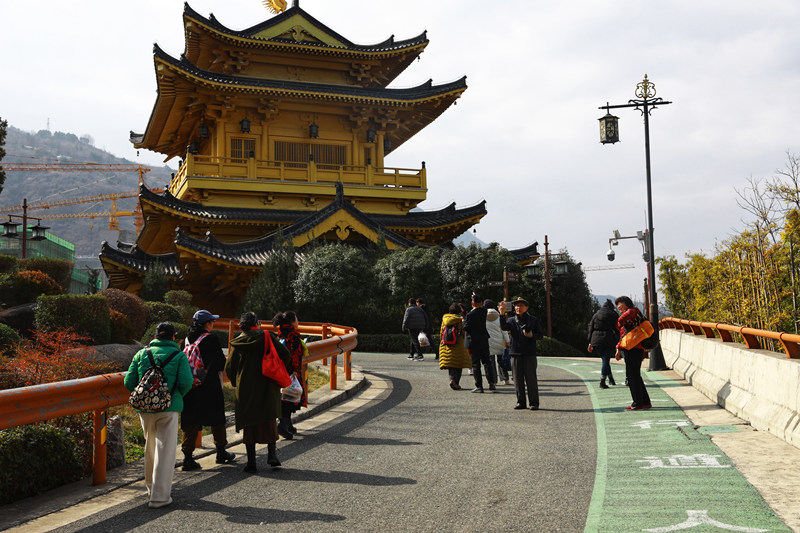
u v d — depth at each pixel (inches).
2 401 231.8
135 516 240.7
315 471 303.0
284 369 311.7
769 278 894.4
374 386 627.8
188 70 1518.2
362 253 1326.3
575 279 1545.3
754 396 374.9
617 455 311.0
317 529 217.9
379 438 376.8
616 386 580.7
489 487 263.9
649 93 714.2
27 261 734.5
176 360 264.4
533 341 470.3
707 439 332.2
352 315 1243.8
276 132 1726.1
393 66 1868.8
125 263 1454.2
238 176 1624.0
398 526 218.4
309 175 1678.2
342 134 1785.2
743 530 198.1
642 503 231.6
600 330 581.0
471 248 1256.8
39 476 280.8
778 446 305.1
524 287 1428.4
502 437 367.9
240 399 308.3
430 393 569.3
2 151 966.4
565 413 445.1
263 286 1227.9
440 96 1733.5
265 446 370.3
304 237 1416.1
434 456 324.8
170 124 1819.6
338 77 1830.7
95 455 292.0
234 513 239.9
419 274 1244.5
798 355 335.0
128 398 305.1
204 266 1328.7
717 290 1123.9
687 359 616.7
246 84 1600.6
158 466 253.6
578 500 240.1
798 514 211.5
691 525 204.5
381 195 1738.4
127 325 663.8
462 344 591.5
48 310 549.3
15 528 229.5
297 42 1711.4
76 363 402.3
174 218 1539.1
